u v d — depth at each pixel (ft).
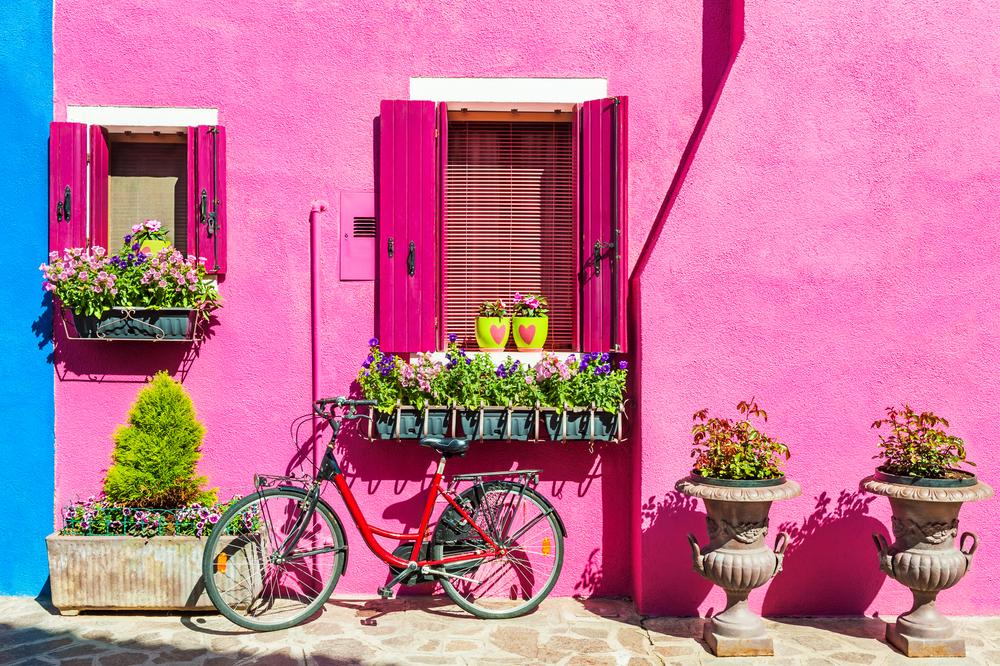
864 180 14.51
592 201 15.23
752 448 13.16
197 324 15.20
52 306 15.30
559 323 15.97
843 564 14.52
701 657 12.66
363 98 15.44
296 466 15.48
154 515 14.20
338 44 15.42
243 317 15.46
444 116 15.34
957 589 14.42
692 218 14.55
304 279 15.48
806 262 14.51
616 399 14.66
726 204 14.52
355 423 15.48
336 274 15.48
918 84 14.48
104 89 15.29
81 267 14.43
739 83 14.53
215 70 15.35
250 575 14.11
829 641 13.32
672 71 15.48
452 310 15.93
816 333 14.55
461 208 15.93
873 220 14.52
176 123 15.30
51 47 15.26
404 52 15.39
